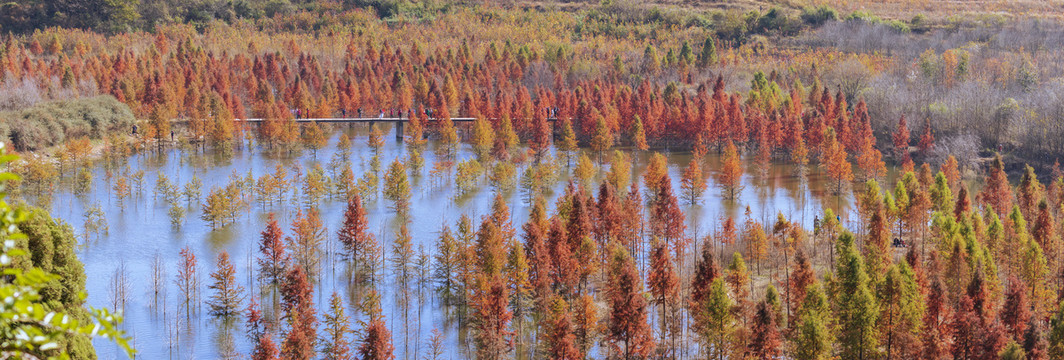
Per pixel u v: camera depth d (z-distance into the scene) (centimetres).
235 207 11231
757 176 14938
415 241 10488
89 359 4975
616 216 9769
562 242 8656
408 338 7806
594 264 8738
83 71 18962
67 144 14050
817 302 7156
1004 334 6756
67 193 12406
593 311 7300
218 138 15550
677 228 9962
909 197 10969
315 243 9538
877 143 16912
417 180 13975
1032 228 9975
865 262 8062
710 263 7638
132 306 8244
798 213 12338
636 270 7950
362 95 19288
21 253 1523
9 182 11538
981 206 12419
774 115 16862
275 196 12338
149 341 7594
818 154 16200
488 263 8425
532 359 7600
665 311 8175
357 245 9512
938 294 7262
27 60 19262
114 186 12762
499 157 15125
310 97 18375
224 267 8275
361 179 12462
